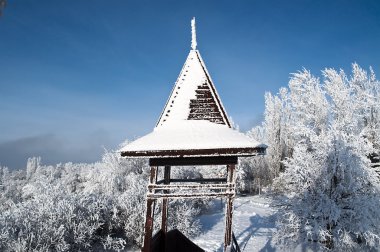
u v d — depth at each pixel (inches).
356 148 646.5
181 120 370.0
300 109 1074.7
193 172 1414.9
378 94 1019.3
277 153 1499.8
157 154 301.1
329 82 1025.5
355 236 641.6
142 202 795.4
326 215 590.2
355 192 625.0
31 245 556.7
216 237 829.2
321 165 643.5
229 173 313.4
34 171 3422.7
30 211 634.8
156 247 379.2
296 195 651.5
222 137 319.0
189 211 840.9
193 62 386.9
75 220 667.4
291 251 653.3
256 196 1642.5
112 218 751.1
